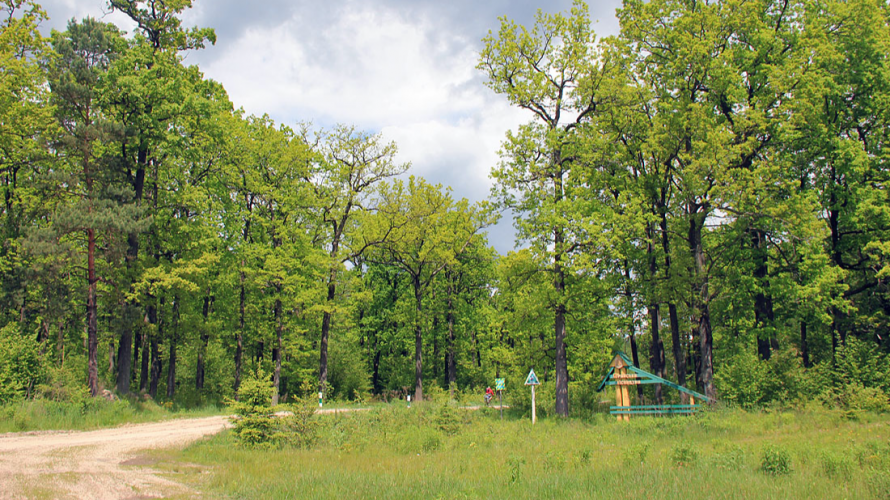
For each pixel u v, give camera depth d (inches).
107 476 411.5
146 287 1061.1
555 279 978.7
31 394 890.7
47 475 405.4
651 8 1024.9
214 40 1213.1
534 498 330.6
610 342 1294.3
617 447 617.6
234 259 1259.2
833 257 1110.4
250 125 1343.5
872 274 1133.7
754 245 1154.0
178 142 1092.5
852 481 364.8
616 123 1051.9
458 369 1910.7
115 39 1067.3
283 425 692.1
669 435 727.7
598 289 1019.3
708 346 1003.3
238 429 639.8
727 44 1017.5
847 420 785.6
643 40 1052.5
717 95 1033.5
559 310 997.8
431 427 775.1
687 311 1106.7
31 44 1036.5
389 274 1924.2
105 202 952.9
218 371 1508.4
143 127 1055.6
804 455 482.6
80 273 1117.7
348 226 1440.7
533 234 967.6
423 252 1465.3
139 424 869.2
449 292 1756.9
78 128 940.0
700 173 932.0
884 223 1014.4
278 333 1286.9
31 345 924.6
